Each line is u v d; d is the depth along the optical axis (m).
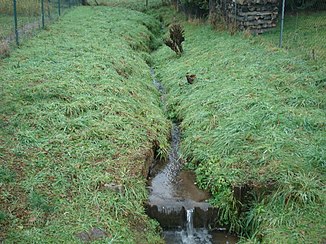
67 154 3.53
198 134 4.33
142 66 6.74
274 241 2.67
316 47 5.90
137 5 13.35
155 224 3.19
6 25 7.64
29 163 3.33
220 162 3.73
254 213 3.09
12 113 4.05
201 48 7.21
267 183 3.21
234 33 7.40
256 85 4.83
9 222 2.66
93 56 6.04
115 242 2.67
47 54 5.94
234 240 3.19
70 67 5.38
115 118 4.22
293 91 4.49
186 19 9.96
